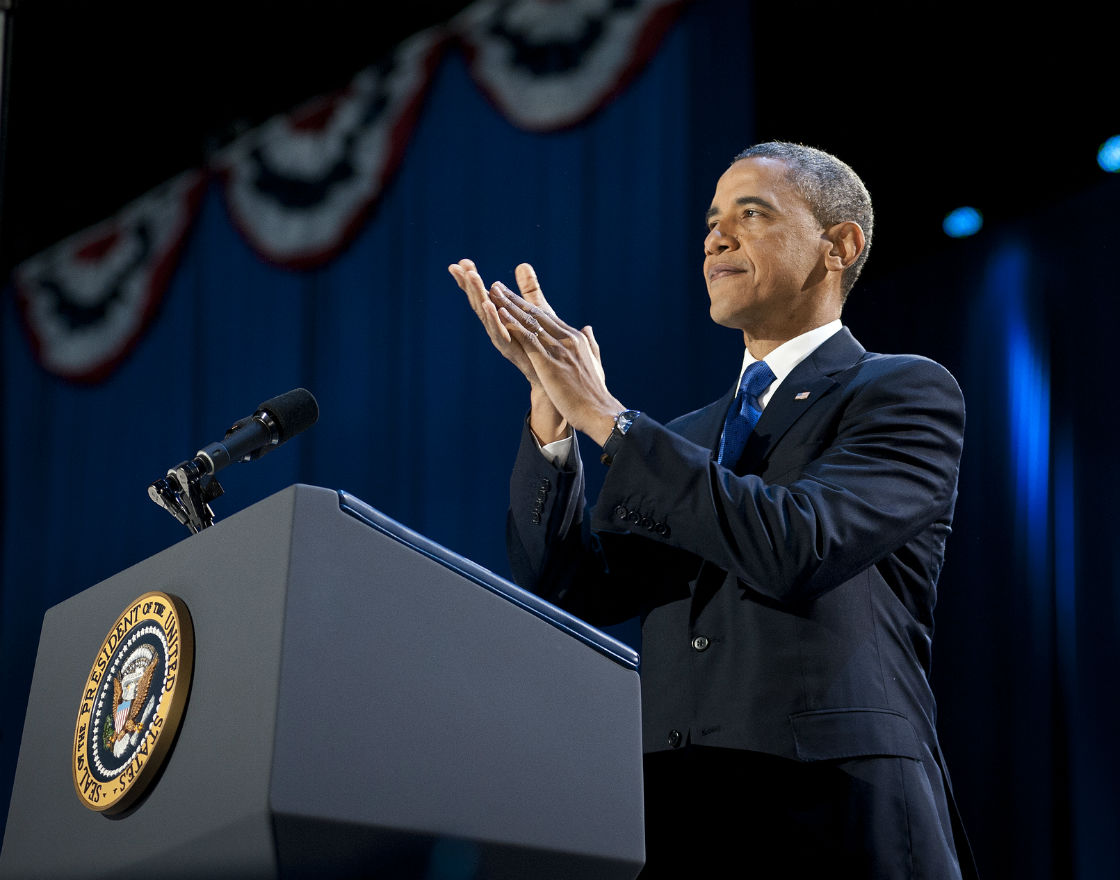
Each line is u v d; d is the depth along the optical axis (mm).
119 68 21422
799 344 6867
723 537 5633
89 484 24125
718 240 7055
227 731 3959
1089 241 20625
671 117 21656
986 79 19172
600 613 6723
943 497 6078
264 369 23422
